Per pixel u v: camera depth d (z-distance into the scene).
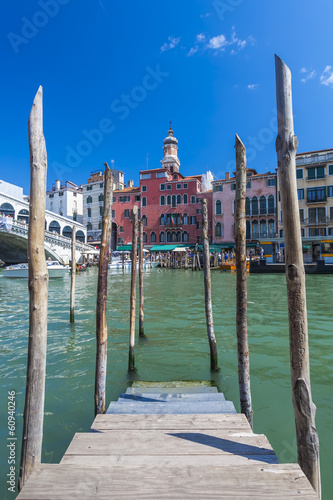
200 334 7.62
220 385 4.81
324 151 35.44
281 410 4.04
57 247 37.91
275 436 3.50
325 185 35.00
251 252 38.47
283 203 2.22
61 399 4.34
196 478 1.95
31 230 2.22
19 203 41.59
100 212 52.66
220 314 10.00
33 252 2.21
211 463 2.15
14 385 4.84
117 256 45.16
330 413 3.92
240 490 1.84
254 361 5.76
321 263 24.53
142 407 3.52
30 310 2.24
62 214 56.00
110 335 7.61
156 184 47.91
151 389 4.25
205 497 1.79
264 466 2.09
